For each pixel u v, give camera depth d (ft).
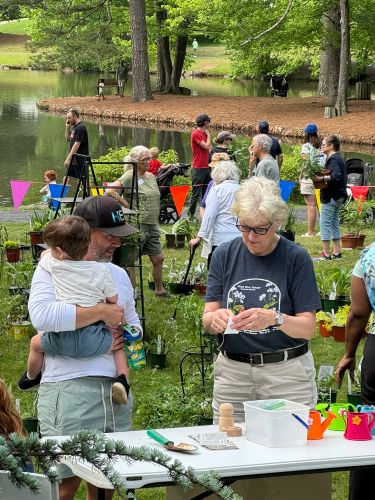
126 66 166.50
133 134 117.80
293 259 15.65
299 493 15.19
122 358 16.07
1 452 7.30
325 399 23.07
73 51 155.33
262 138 41.22
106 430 15.74
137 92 149.38
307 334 15.38
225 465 12.63
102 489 13.93
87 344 15.58
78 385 15.67
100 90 155.53
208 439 13.66
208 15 142.72
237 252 15.92
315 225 54.49
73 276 15.62
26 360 29.25
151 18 162.91
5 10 156.15
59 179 78.95
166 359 28.58
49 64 158.81
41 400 15.92
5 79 213.25
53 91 181.37
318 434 13.92
